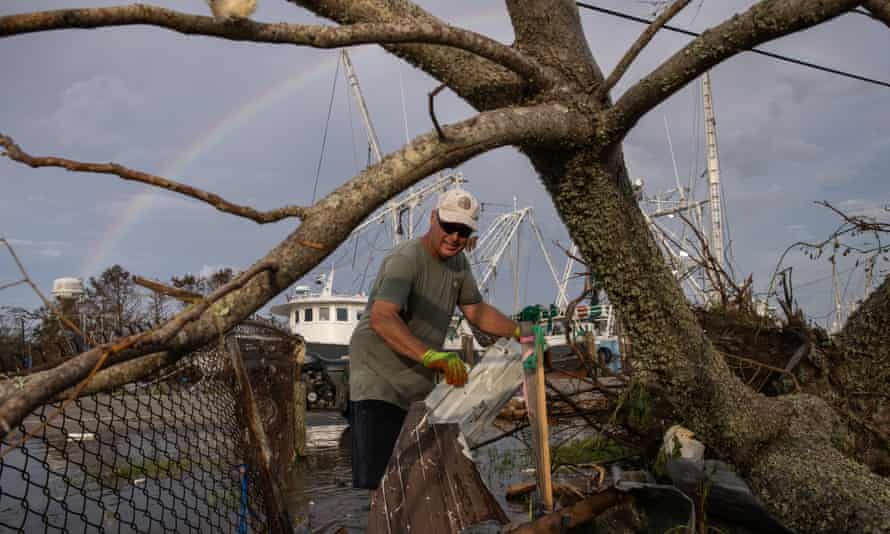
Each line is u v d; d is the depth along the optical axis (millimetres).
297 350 6875
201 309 1715
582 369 4848
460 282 3289
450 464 2508
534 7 2938
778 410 3148
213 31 1719
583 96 2846
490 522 3852
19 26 1432
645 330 3162
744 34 2367
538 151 2992
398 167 2211
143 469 2266
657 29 2607
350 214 2111
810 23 2303
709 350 3139
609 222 3055
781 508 2979
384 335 2799
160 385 2498
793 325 4148
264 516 3320
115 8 1530
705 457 3797
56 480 4145
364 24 2045
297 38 1882
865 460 3547
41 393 1432
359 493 4879
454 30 2352
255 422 3256
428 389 3105
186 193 1757
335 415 11477
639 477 4234
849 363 3816
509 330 3367
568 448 5551
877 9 2666
